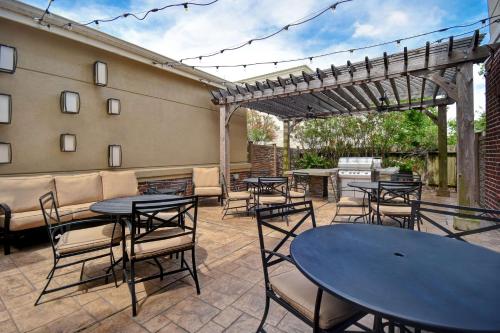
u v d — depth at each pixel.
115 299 2.26
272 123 14.22
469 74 3.83
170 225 2.39
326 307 1.37
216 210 5.80
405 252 1.39
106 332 1.84
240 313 2.06
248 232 4.15
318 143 10.28
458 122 3.96
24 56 3.98
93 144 4.87
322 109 7.91
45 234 3.93
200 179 6.43
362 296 0.96
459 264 1.25
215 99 6.72
